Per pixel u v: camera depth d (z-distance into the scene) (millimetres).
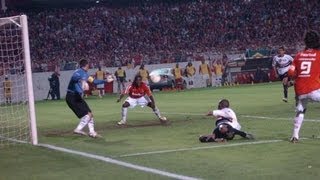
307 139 12641
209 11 62500
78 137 15297
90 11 61844
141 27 60094
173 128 16531
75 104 15070
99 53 55875
